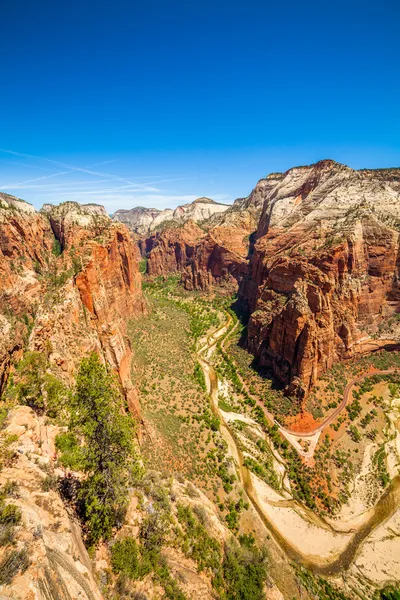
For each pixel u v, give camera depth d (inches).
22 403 1227.9
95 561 778.2
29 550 513.0
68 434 900.0
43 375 1353.3
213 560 1194.6
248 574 1266.0
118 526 949.2
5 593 422.3
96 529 834.2
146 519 1063.6
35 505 705.6
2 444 879.7
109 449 860.6
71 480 923.4
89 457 813.2
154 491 1321.4
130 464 917.8
